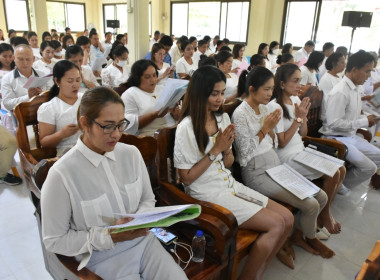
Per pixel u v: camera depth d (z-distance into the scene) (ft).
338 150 7.02
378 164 7.86
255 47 26.40
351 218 7.50
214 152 4.68
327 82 10.66
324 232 6.70
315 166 6.28
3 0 32.71
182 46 14.40
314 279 5.54
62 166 3.13
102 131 3.09
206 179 4.93
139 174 3.72
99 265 3.41
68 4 39.75
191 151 4.70
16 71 9.13
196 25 31.58
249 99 5.92
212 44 26.73
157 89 7.75
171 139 4.95
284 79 6.52
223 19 28.89
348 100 7.78
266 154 6.02
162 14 33.94
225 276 4.46
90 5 41.52
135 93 7.23
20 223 6.67
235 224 4.14
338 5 22.15
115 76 12.99
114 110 3.07
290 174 5.94
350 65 7.65
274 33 25.53
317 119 8.54
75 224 3.30
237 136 5.73
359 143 7.93
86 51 14.94
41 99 6.24
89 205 3.28
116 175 3.50
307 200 5.45
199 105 4.61
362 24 17.70
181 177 4.82
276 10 25.02
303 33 24.38
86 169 3.26
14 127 9.15
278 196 5.65
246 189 5.37
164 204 4.70
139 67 7.12
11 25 33.91
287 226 4.93
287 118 6.68
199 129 4.64
